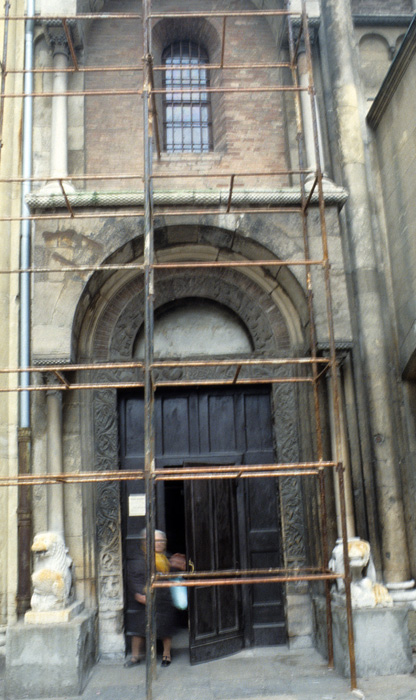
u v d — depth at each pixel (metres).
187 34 9.69
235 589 7.76
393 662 6.49
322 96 8.82
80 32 8.52
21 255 7.91
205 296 8.41
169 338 8.47
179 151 9.34
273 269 8.04
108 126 8.84
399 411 7.95
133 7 9.37
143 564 7.49
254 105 9.11
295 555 7.81
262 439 8.23
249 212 7.30
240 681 6.53
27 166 8.11
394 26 9.31
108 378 8.00
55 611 6.54
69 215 6.98
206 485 7.70
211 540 7.58
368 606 6.65
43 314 7.26
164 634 7.21
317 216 7.68
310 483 7.80
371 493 7.67
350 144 8.50
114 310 8.20
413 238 7.53
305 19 7.27
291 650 7.58
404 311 7.84
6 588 7.21
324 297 7.45
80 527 7.42
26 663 6.27
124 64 9.11
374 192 8.53
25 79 8.36
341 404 7.79
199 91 7.17
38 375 7.64
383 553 7.49
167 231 7.80
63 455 7.54
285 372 8.20
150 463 6.16
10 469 7.45
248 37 9.41
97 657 7.30
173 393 8.30
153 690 6.33
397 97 7.89
